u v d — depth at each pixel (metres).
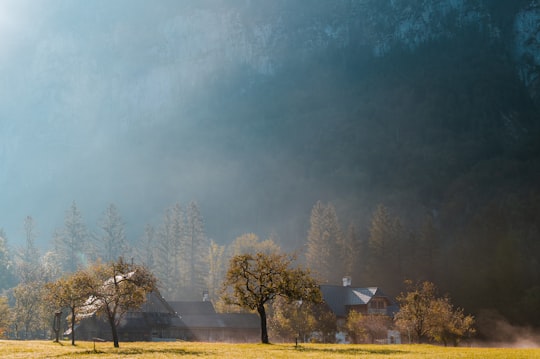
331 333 89.00
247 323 104.50
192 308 107.25
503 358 37.62
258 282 61.94
